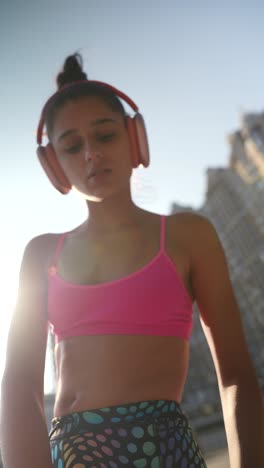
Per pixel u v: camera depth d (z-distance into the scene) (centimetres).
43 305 133
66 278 129
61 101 136
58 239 143
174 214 146
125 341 115
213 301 136
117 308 117
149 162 145
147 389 112
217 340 135
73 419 109
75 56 153
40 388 117
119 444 104
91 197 135
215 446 3147
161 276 124
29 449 97
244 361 129
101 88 137
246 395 120
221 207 9575
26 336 125
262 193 8656
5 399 109
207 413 7656
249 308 8688
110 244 131
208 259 138
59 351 123
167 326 120
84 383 113
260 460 105
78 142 133
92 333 117
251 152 8738
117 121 136
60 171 145
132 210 142
